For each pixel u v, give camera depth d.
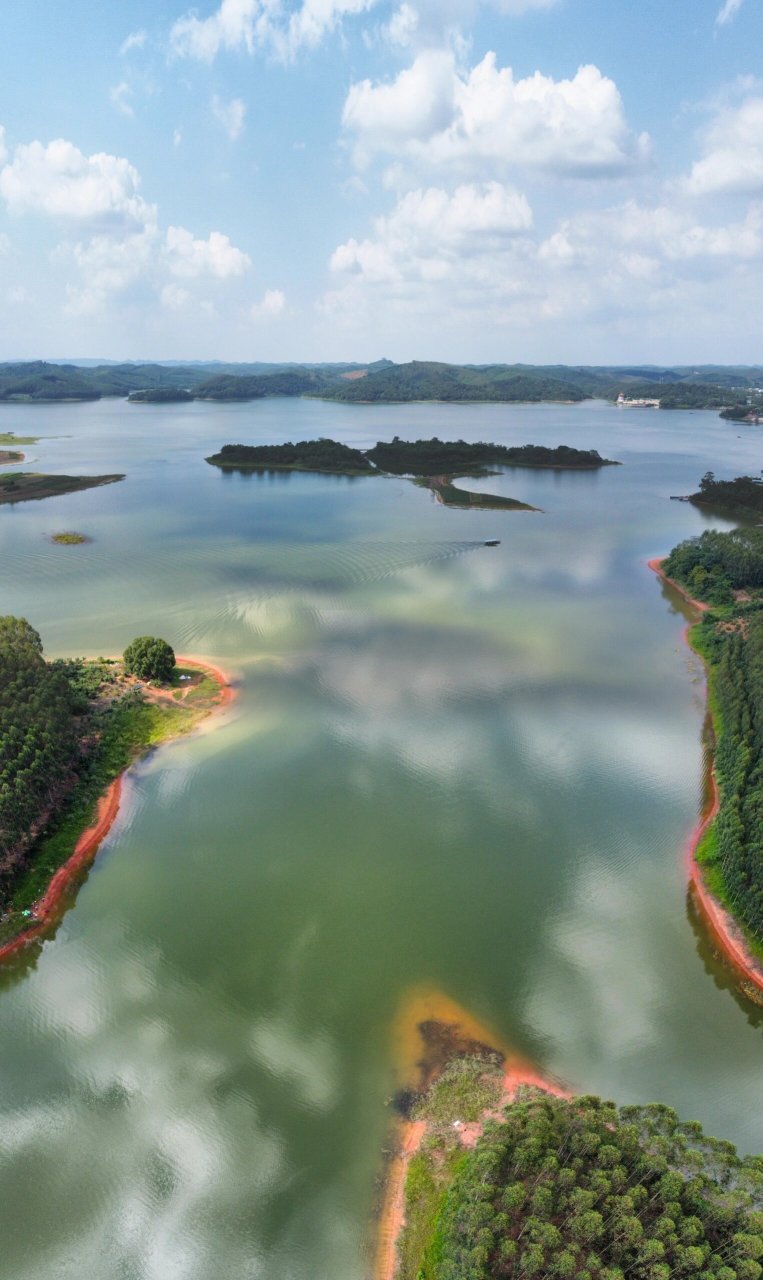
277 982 53.16
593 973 54.47
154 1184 40.84
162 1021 50.34
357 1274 36.50
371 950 55.94
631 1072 47.06
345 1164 41.38
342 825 70.25
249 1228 38.72
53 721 75.44
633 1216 34.31
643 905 61.19
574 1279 32.38
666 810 73.75
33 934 57.28
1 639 90.44
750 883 57.91
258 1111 44.41
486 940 57.09
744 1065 47.91
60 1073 47.00
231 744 83.88
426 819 71.38
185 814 71.69
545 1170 36.59
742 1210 34.47
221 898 61.00
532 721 90.94
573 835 69.56
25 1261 37.62
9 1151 42.50
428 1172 40.16
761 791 65.75
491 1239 33.75
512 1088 45.31
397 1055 47.75
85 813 70.88
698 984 53.97
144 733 85.31
